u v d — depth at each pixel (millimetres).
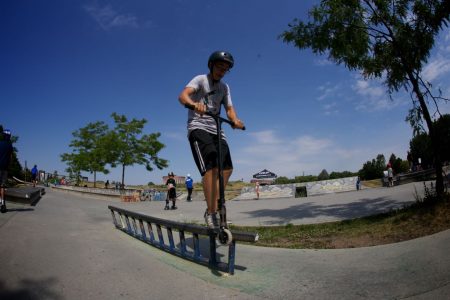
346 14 6402
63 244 4371
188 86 3471
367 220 6008
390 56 6746
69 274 3062
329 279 2871
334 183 22734
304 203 13320
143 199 23438
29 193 10758
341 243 4395
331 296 2480
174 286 2803
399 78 6695
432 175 21141
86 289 2695
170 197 14297
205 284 2855
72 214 9039
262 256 3924
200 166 3436
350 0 6492
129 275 3104
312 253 3938
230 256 3123
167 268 3373
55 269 3189
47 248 4055
